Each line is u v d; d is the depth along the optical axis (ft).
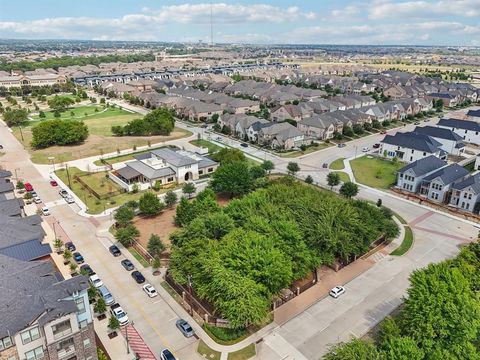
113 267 211.82
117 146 442.09
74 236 246.06
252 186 297.12
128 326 166.91
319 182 338.75
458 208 288.71
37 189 323.16
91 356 139.13
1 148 437.17
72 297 130.00
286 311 177.27
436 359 126.52
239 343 157.69
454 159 406.00
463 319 133.28
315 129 479.41
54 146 441.27
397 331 140.05
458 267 169.17
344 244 200.75
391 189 325.62
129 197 305.73
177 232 208.85
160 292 190.60
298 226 204.23
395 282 199.52
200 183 335.47
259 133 458.91
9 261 150.61
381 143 411.13
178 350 153.99
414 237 246.88
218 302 159.02
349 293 190.49
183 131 520.42
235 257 173.17
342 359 124.47
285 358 150.51
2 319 116.57
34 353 121.80
